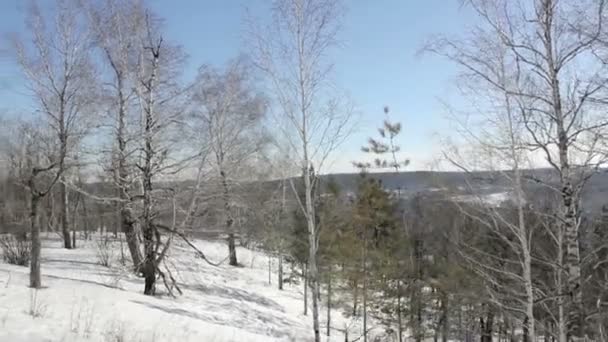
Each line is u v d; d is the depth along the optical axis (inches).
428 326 983.6
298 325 753.6
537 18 343.3
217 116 733.3
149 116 617.3
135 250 665.6
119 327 366.0
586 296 355.9
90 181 750.5
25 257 736.3
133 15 621.9
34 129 598.2
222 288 834.2
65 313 376.5
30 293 409.7
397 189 996.6
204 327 466.3
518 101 349.4
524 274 367.2
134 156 620.4
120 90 620.7
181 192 652.1
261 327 629.3
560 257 357.4
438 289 908.6
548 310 353.1
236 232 1052.5
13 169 922.1
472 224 561.6
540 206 369.1
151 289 610.2
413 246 944.9
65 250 1003.9
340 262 806.5
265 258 1358.3
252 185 933.8
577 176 331.0
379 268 839.7
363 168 1008.2
